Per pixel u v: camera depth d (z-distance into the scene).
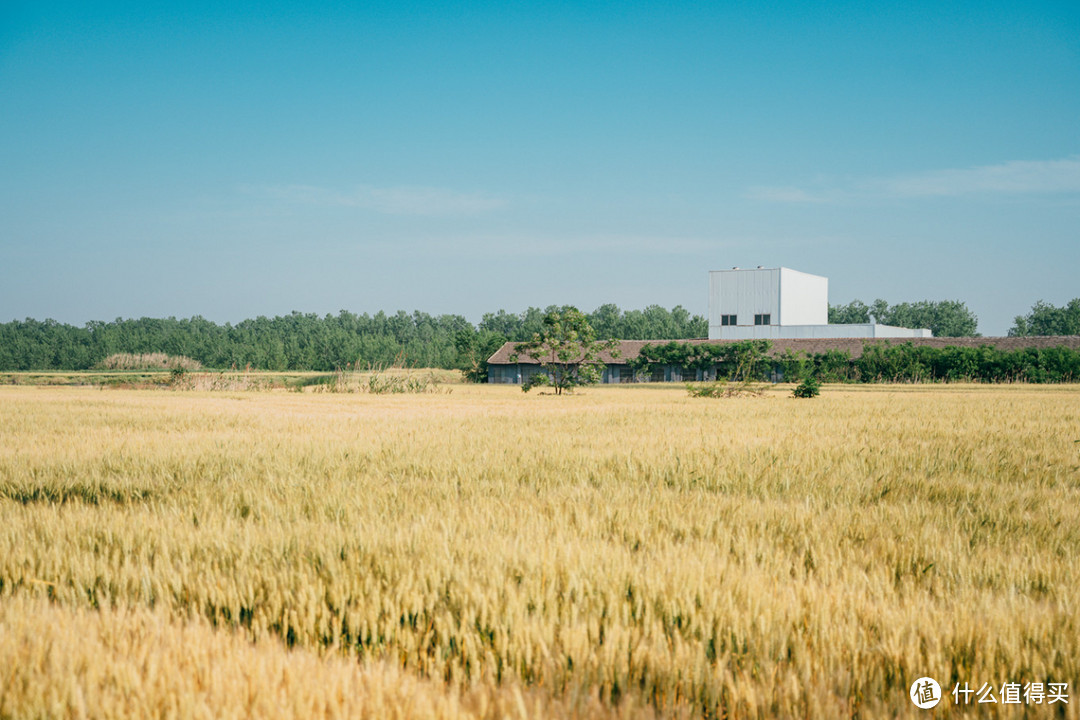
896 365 58.72
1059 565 5.03
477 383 72.50
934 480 8.88
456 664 3.40
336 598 4.22
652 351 66.69
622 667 3.28
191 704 2.78
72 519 6.54
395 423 18.67
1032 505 7.45
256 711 2.78
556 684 3.21
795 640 3.63
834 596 4.21
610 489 8.38
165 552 5.24
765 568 4.91
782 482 8.82
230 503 7.50
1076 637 3.64
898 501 7.74
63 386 54.56
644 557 5.21
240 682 3.01
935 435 14.47
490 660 3.41
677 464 10.28
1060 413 20.98
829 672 3.28
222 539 5.70
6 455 11.67
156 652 3.31
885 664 3.39
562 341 45.50
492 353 75.50
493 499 7.61
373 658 3.50
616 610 3.96
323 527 6.11
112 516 6.79
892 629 3.70
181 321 192.25
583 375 45.88
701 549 5.41
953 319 153.38
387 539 5.55
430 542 5.38
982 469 9.77
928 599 4.36
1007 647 3.51
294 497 7.80
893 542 5.66
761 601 4.10
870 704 3.07
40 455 11.66
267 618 4.04
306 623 3.87
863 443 12.94
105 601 4.22
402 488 8.45
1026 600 4.24
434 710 2.86
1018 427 16.27
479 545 5.40
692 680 3.19
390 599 4.19
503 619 3.88
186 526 6.26
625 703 2.96
